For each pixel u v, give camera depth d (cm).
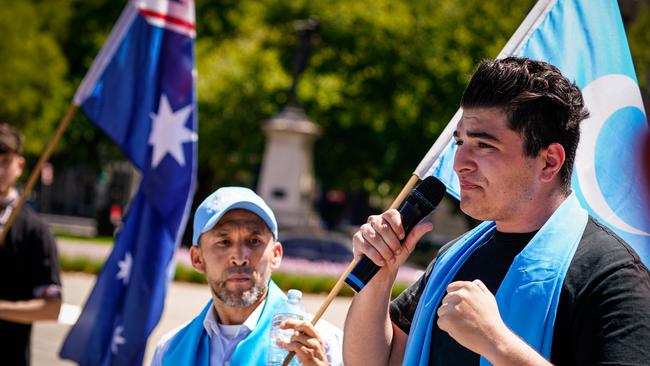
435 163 337
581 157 351
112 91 648
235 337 380
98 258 2142
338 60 3112
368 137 3147
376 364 318
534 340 255
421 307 301
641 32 1061
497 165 267
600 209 343
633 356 234
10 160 522
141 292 621
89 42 3553
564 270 258
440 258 313
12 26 3244
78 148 3612
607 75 358
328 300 310
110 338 621
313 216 3338
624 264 251
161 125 649
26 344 505
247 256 376
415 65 3014
